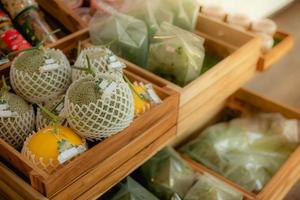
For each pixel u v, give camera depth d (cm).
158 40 125
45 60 100
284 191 141
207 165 154
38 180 81
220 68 124
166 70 122
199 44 127
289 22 320
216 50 141
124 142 96
